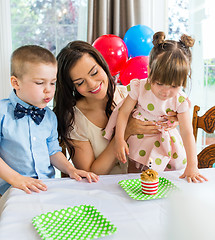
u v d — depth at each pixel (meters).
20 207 0.84
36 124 1.23
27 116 1.21
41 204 0.87
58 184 1.03
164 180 1.02
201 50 2.86
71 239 0.67
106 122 1.46
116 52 1.98
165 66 1.10
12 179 1.01
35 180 1.02
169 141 1.32
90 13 2.41
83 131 1.44
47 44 2.72
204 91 2.91
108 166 1.35
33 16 2.65
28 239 0.68
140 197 0.89
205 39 2.84
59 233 0.70
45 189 0.97
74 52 1.25
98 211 0.81
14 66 1.11
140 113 1.35
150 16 2.73
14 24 2.64
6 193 1.05
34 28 2.67
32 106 1.21
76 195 0.93
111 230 0.69
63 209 0.80
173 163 1.35
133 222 0.75
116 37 2.04
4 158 1.21
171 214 0.46
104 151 1.39
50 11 2.67
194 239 0.41
